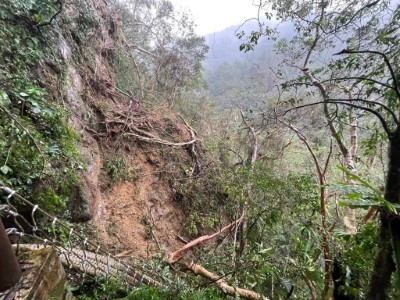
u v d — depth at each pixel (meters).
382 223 1.77
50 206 2.96
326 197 4.38
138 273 2.76
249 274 3.57
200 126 9.51
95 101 6.20
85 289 2.17
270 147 7.52
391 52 2.59
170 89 9.80
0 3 3.55
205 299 2.70
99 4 7.62
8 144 2.53
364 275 2.89
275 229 4.15
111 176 5.77
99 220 4.84
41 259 1.22
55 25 4.75
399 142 1.64
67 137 3.85
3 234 0.95
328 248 3.44
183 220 6.64
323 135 6.19
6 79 2.92
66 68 4.89
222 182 5.46
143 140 6.86
